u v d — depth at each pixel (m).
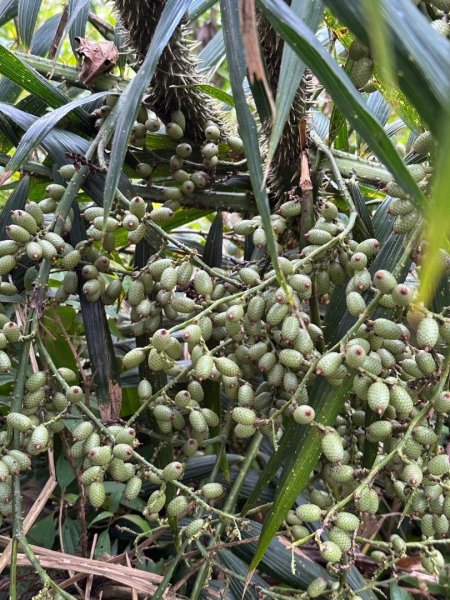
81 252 0.57
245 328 0.52
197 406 0.54
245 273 0.52
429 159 0.49
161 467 0.59
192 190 0.66
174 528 0.54
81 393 0.50
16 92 0.78
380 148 0.30
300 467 0.48
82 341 0.80
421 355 0.46
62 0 1.23
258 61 0.29
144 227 0.56
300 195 0.62
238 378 0.52
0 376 0.67
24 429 0.48
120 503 0.72
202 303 0.53
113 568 0.56
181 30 0.64
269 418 0.50
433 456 0.48
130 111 0.48
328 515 0.45
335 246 0.52
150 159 0.69
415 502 0.49
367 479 0.45
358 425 0.55
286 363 0.49
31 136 0.58
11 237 0.54
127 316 0.97
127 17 0.61
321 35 0.82
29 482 0.73
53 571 0.61
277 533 0.53
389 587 0.70
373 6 0.26
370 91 0.55
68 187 0.58
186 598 0.56
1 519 0.50
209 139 0.68
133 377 0.76
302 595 0.52
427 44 0.28
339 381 0.48
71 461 0.61
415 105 0.30
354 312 0.47
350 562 0.47
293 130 0.59
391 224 0.61
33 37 0.81
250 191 0.68
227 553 0.62
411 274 0.79
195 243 0.83
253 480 0.73
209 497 0.53
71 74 0.74
